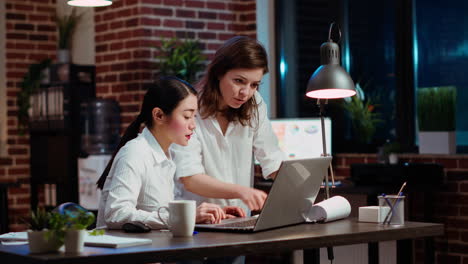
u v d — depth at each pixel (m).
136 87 5.57
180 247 1.98
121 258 1.89
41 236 1.91
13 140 6.66
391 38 5.35
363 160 5.24
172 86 2.54
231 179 2.91
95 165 5.64
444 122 4.79
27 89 6.56
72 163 6.11
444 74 5.07
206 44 5.77
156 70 5.58
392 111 5.36
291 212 2.42
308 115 5.84
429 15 5.13
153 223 2.38
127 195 2.44
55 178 6.27
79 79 6.18
